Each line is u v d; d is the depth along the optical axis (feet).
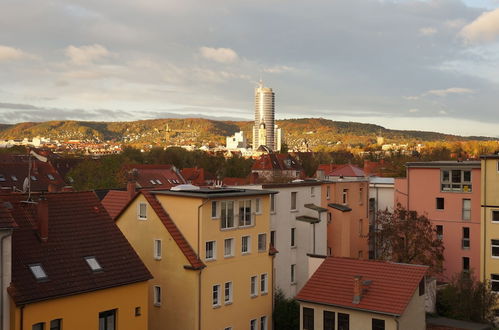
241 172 553.64
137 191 149.18
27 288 95.66
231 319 135.44
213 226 131.85
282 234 165.99
